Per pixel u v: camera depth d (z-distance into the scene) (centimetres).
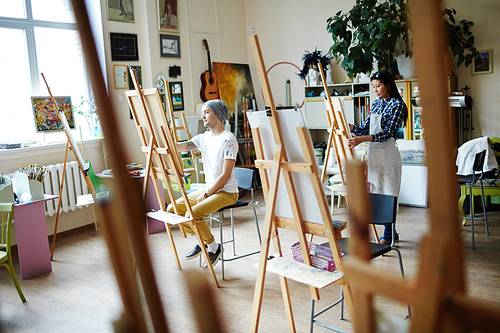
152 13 516
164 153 282
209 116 304
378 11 472
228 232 418
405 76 485
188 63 567
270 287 293
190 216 286
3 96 420
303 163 179
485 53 471
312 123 584
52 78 456
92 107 477
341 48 488
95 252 386
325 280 174
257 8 642
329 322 242
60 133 457
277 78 640
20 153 408
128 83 500
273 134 186
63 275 334
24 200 337
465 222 405
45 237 342
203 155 322
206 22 591
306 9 598
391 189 342
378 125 339
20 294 289
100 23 467
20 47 431
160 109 275
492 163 407
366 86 544
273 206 189
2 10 415
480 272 293
